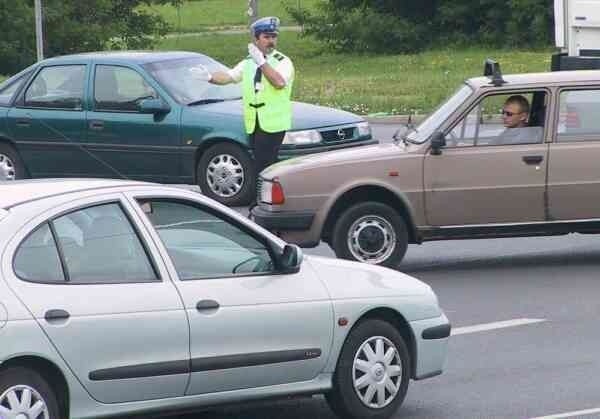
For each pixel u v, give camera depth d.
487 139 22.03
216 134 29.62
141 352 12.46
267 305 13.24
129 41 101.56
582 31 33.19
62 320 12.00
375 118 47.75
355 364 13.95
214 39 114.50
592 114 22.19
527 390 15.73
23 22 85.31
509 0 96.06
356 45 102.12
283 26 124.31
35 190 12.87
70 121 30.97
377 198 22.06
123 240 12.72
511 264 23.55
